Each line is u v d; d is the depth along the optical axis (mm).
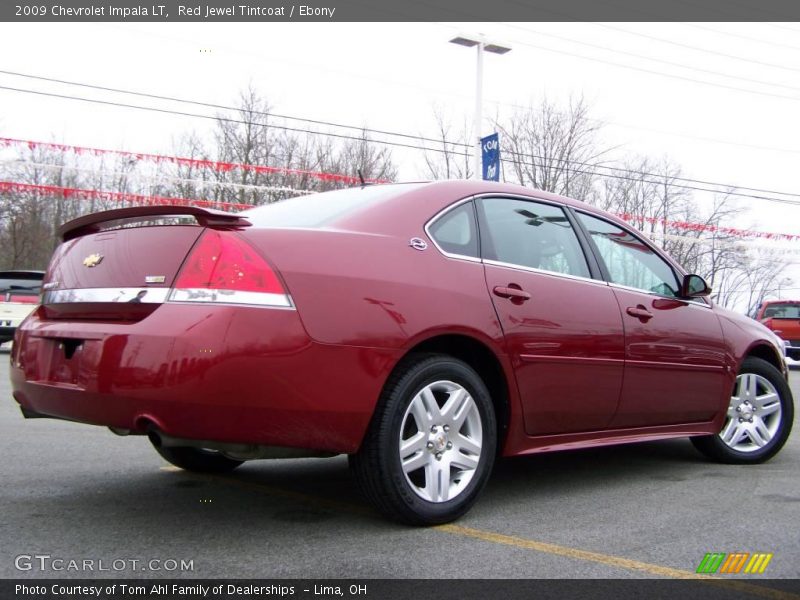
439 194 3516
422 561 2752
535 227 3875
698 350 4461
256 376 2627
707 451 4820
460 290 3266
